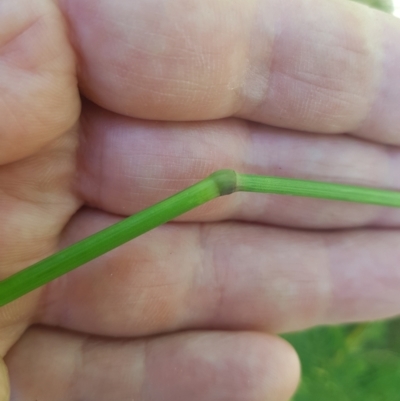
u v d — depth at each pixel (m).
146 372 0.07
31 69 0.05
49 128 0.06
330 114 0.07
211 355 0.07
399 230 0.08
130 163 0.07
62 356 0.07
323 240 0.08
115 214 0.07
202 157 0.07
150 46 0.06
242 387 0.07
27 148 0.06
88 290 0.07
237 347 0.07
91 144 0.07
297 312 0.08
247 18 0.06
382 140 0.08
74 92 0.06
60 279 0.07
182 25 0.06
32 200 0.06
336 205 0.08
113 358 0.07
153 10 0.06
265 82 0.07
